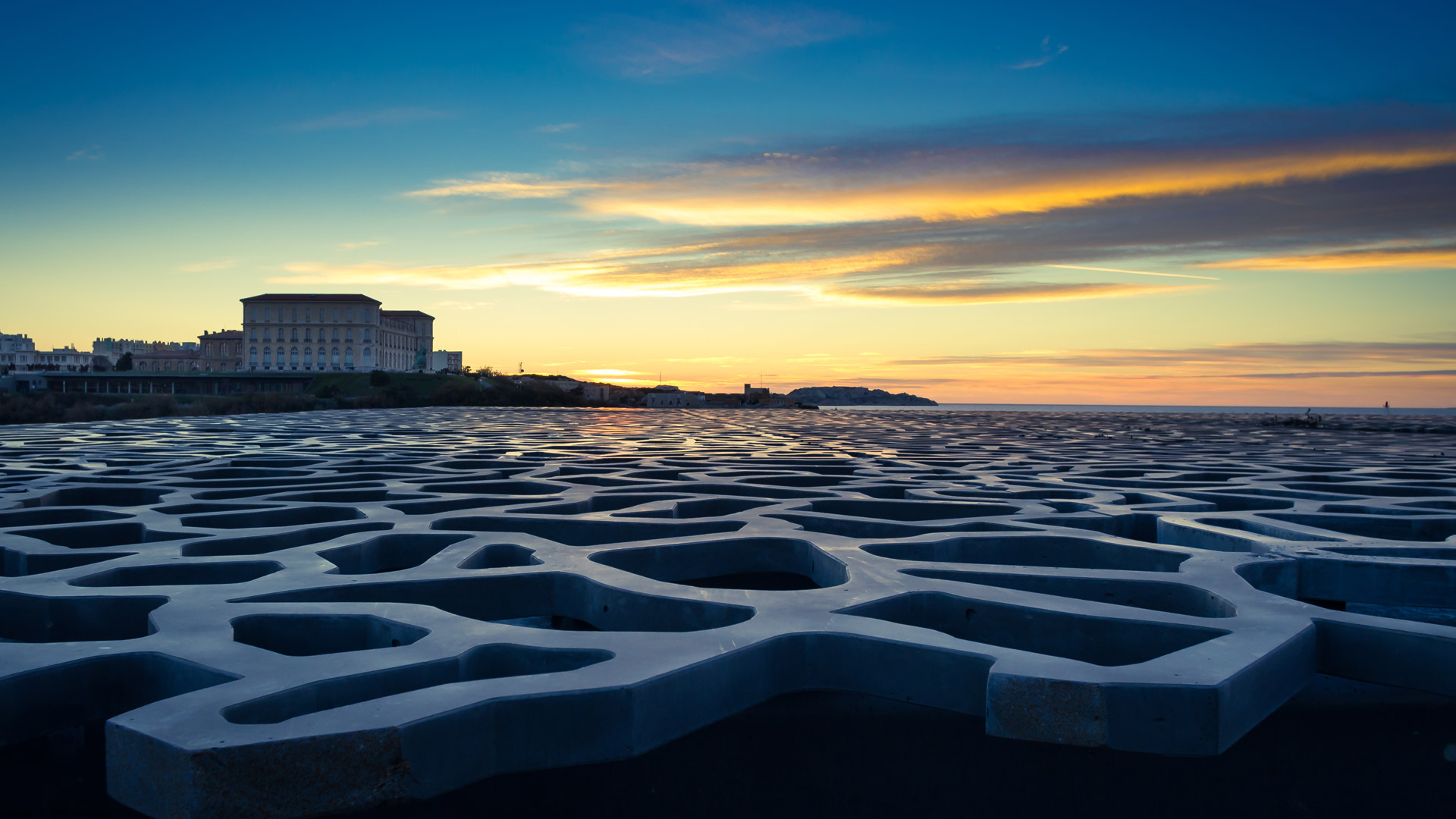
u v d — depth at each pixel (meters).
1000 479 10.51
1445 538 6.84
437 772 2.57
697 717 3.04
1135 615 3.73
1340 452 16.22
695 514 7.89
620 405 103.19
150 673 3.24
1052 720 2.84
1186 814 3.74
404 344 187.75
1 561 5.41
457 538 6.01
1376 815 3.85
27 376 106.25
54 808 3.64
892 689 3.33
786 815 3.71
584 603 4.58
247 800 2.34
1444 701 3.92
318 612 3.84
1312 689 3.94
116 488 8.91
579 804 3.53
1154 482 10.17
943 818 3.74
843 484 10.31
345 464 12.39
